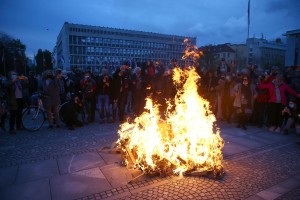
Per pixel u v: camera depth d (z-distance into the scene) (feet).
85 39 281.33
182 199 12.09
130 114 34.42
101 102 29.43
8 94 24.86
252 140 22.62
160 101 31.71
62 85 30.83
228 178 14.44
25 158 17.81
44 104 27.20
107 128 26.96
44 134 24.66
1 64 177.68
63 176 14.71
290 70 32.86
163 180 14.02
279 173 15.31
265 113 28.89
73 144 21.07
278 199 12.26
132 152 16.19
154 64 37.81
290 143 21.86
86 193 12.70
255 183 13.89
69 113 26.66
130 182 13.71
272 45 289.12
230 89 29.63
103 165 16.29
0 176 14.80
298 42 89.15
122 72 29.63
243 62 248.52
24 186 13.53
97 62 288.30
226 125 28.84
